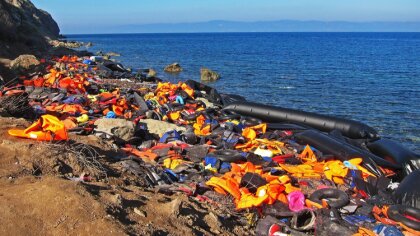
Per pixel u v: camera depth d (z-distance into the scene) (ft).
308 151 39.96
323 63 160.66
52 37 270.26
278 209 26.03
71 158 25.96
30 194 19.52
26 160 24.30
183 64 157.07
